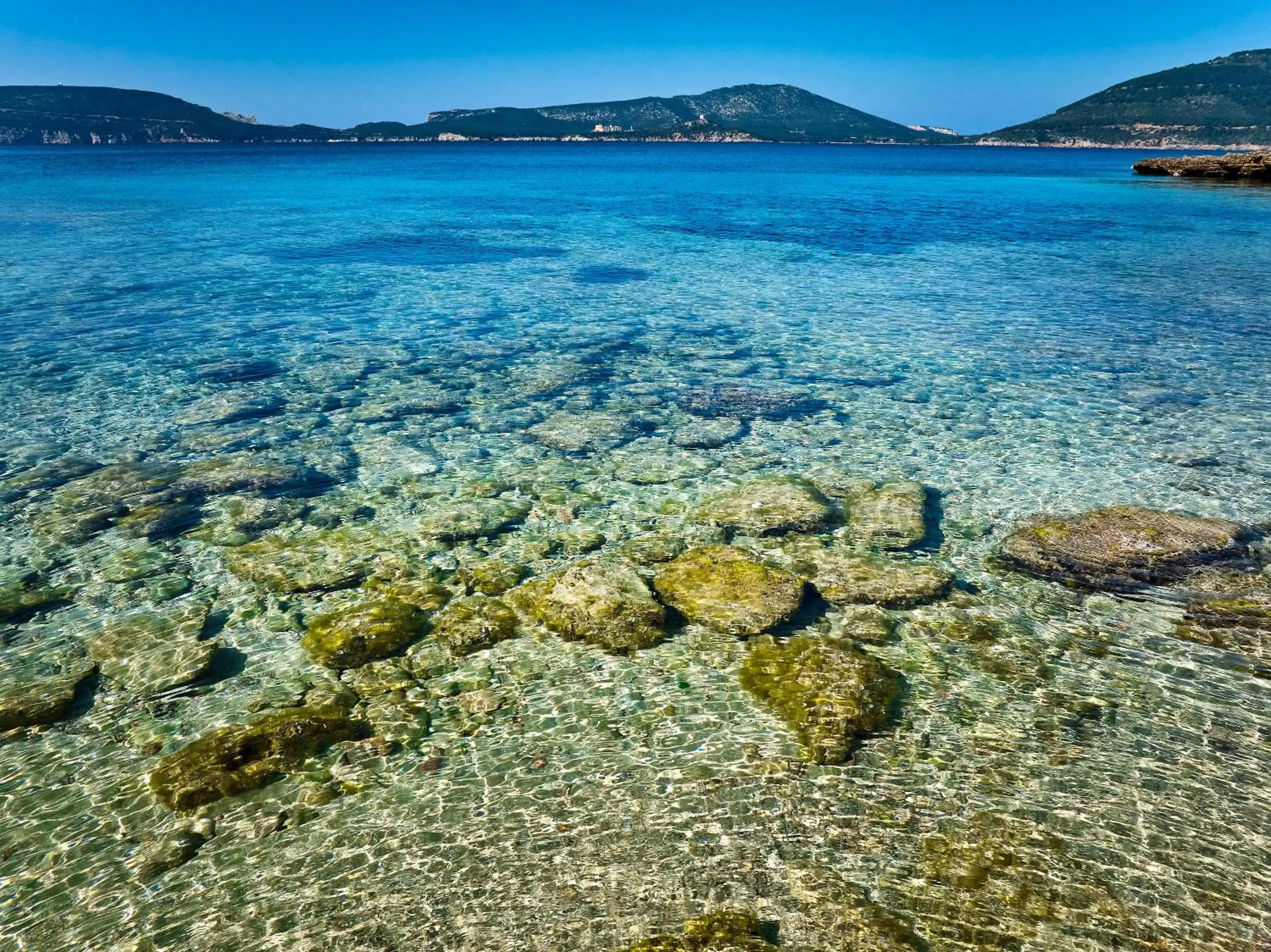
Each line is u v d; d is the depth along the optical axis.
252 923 5.00
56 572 9.20
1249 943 4.79
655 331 20.91
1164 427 13.92
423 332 20.52
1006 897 5.11
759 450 13.07
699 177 92.75
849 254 33.84
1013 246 35.66
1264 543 9.84
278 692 7.21
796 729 6.71
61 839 5.64
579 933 4.89
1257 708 7.01
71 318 21.27
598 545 9.94
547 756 6.46
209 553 9.69
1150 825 5.71
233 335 19.89
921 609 8.53
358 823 5.79
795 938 4.80
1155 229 40.28
